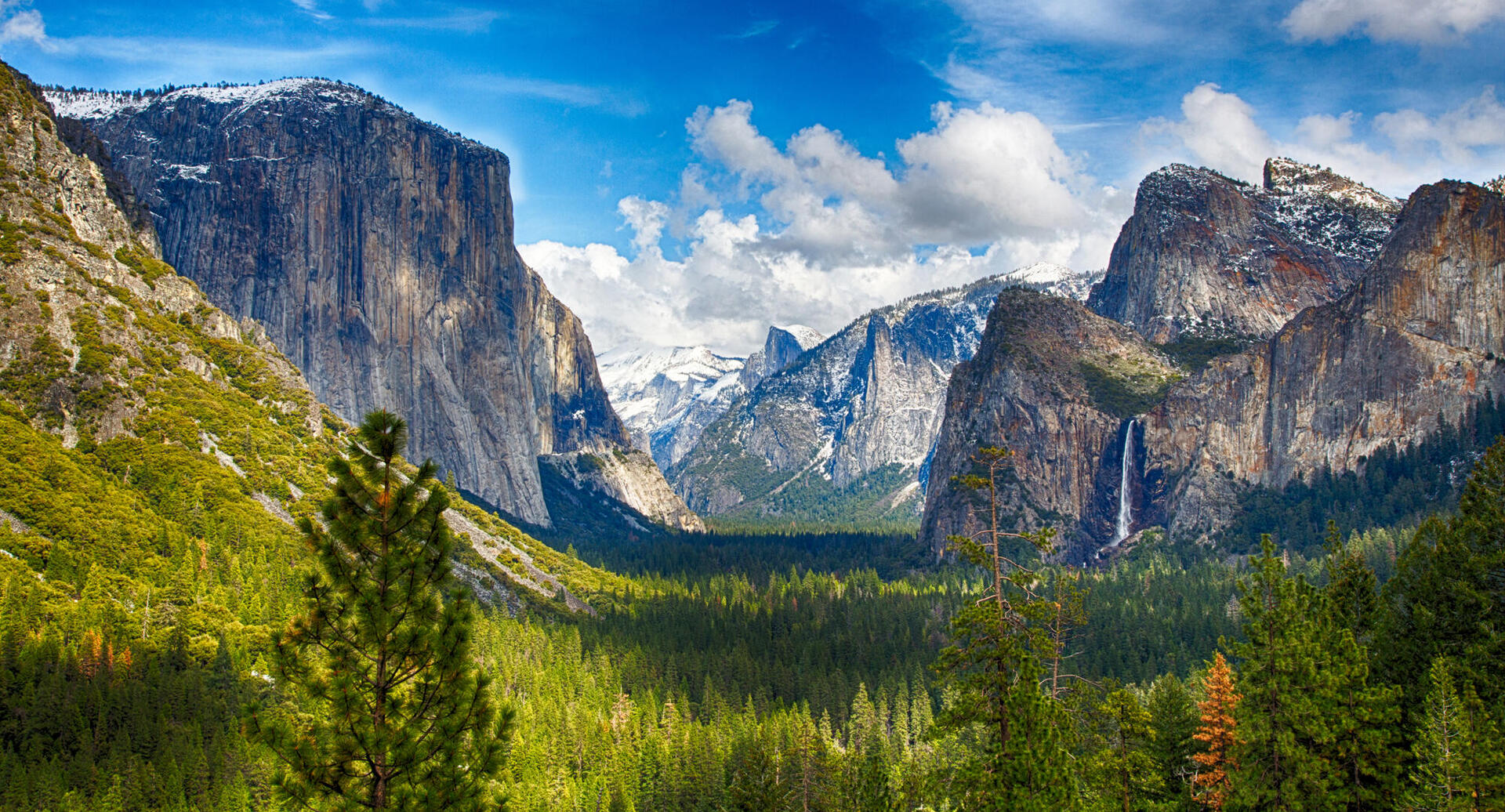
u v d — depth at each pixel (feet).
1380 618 241.35
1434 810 190.60
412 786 120.88
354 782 120.67
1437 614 226.79
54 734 402.11
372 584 123.75
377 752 118.83
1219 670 254.47
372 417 129.18
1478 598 219.82
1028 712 183.21
